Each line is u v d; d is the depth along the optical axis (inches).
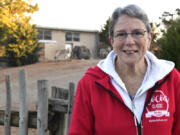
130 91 52.5
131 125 47.9
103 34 794.2
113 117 48.5
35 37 665.0
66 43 822.5
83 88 51.9
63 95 101.0
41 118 90.9
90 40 863.7
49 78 374.0
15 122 101.0
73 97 87.8
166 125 48.3
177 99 50.2
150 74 50.8
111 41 53.3
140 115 48.9
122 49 49.8
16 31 589.6
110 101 49.2
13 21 578.6
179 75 51.9
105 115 49.0
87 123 51.1
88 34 858.1
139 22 47.4
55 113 97.5
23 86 94.3
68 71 430.0
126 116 48.1
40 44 689.0
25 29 603.5
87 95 51.3
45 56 701.9
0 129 170.2
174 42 103.2
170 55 103.8
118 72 55.0
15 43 595.5
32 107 204.1
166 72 49.5
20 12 577.3
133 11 47.0
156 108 48.4
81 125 50.9
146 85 48.8
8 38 596.7
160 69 50.1
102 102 49.6
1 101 254.2
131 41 47.3
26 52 611.2
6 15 545.3
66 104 91.1
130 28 47.5
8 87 99.7
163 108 48.5
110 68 50.4
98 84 49.8
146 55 54.3
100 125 49.4
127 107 48.1
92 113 51.3
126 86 53.0
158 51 113.7
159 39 115.3
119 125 48.1
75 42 836.6
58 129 99.8
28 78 382.0
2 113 104.6
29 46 611.8
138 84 52.9
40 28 762.8
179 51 101.3
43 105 90.7
